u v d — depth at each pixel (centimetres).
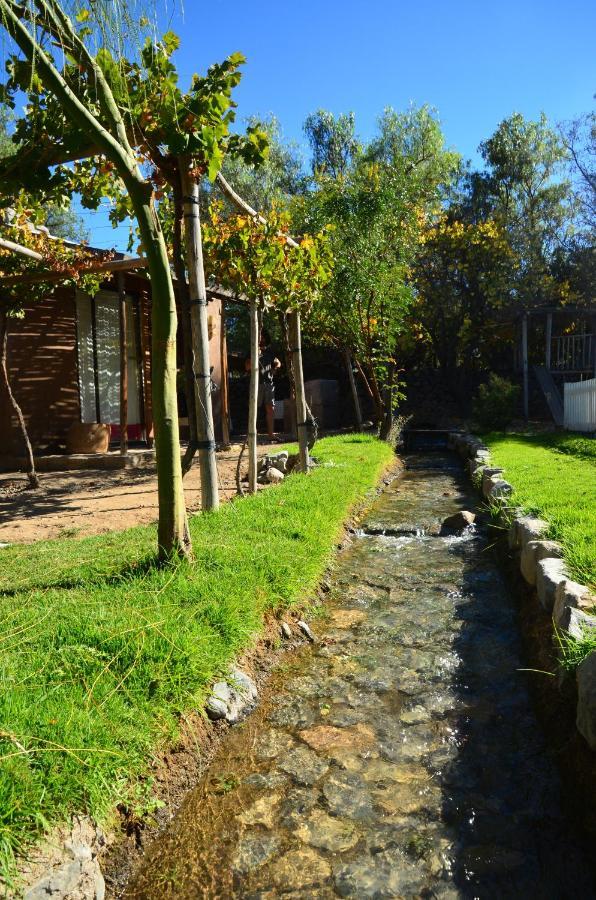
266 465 991
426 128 2211
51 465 1118
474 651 408
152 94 432
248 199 2247
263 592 426
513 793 271
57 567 464
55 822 214
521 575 505
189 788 275
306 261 792
